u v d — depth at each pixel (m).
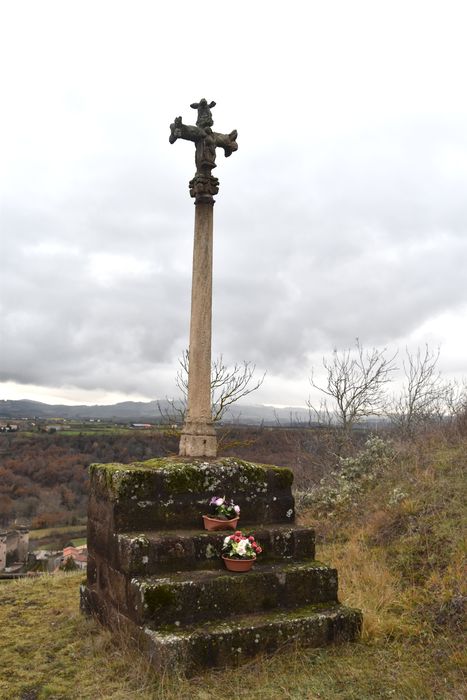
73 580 7.70
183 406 13.53
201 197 6.55
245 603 5.00
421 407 16.03
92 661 4.77
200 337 6.41
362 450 13.05
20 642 5.29
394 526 8.03
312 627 4.93
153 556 5.03
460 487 8.36
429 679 4.30
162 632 4.54
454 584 5.83
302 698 4.03
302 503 10.96
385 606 5.80
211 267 6.53
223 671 4.46
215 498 5.60
